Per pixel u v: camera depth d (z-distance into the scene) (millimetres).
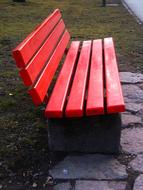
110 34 6465
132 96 3756
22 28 6930
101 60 3641
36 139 2969
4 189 2457
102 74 3234
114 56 3742
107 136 2689
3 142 2941
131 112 3389
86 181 2480
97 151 2732
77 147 2732
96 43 4305
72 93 2809
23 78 2586
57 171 2580
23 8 9328
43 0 10891
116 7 9758
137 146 2850
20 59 2555
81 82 3051
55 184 2473
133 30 6824
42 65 3020
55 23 4004
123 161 2674
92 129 2672
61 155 2732
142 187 2424
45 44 3285
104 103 2672
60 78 3174
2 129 3133
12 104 3590
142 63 4871
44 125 3178
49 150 2787
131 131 3059
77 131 2686
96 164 2635
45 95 2787
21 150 2828
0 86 4062
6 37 6160
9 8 9258
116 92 2781
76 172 2564
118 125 2656
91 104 2582
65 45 4160
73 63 3596
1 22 7527
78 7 9688
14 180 2535
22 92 3875
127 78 4250
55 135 2715
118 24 7395
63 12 8812
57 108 2572
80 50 4082
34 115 3365
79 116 2545
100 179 2496
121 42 5898
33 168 2633
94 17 8188
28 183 2504
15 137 3010
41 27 3309
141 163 2652
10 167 2650
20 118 3320
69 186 2443
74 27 7031
